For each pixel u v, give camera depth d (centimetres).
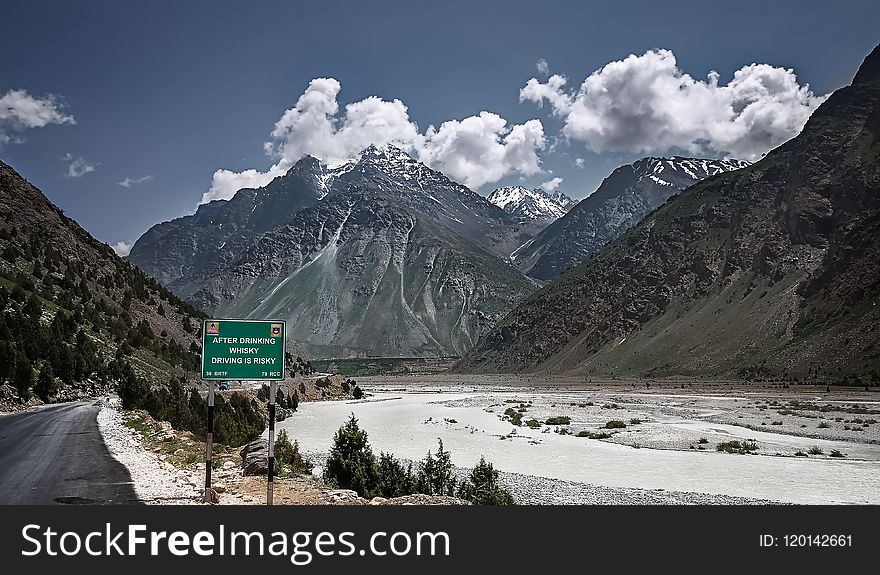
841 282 15038
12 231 9369
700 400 9850
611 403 9656
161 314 10631
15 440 2866
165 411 4203
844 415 6894
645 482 3106
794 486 2959
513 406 9456
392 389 17050
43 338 5875
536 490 2797
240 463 2472
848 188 17612
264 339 1634
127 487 1819
